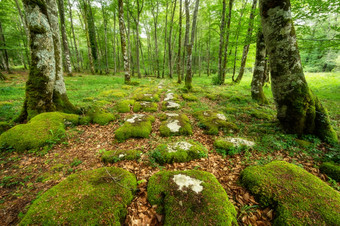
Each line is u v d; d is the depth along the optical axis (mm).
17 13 20188
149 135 4648
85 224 1841
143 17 25812
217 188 2424
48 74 4820
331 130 3867
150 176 2977
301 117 3896
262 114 5828
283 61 3754
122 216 2104
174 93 10188
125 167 3197
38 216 1903
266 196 2279
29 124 4141
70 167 3166
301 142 3779
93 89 10695
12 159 3285
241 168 3174
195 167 3240
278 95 4105
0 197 2354
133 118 5629
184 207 2084
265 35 3967
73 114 5344
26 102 4840
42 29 4488
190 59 11047
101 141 4312
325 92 9352
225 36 13109
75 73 22344
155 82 16562
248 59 16609
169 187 2428
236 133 4758
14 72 19406
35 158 3387
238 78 15492
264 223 2055
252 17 8180
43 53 4625
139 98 8484
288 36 3594
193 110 6859
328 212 1921
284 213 1978
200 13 23891
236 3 16344
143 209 2252
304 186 2336
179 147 3703
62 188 2369
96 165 3264
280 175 2582
